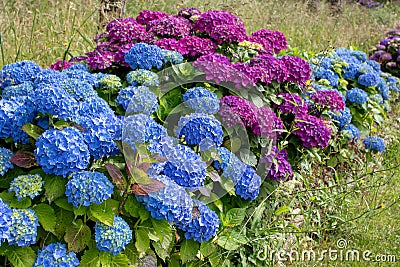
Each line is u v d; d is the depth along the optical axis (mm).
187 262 2158
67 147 1807
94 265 1847
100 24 3871
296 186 2863
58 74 2221
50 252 1812
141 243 1933
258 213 2430
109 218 1835
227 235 2266
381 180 3316
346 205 2900
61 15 4109
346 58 4395
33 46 3506
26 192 1817
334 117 3459
